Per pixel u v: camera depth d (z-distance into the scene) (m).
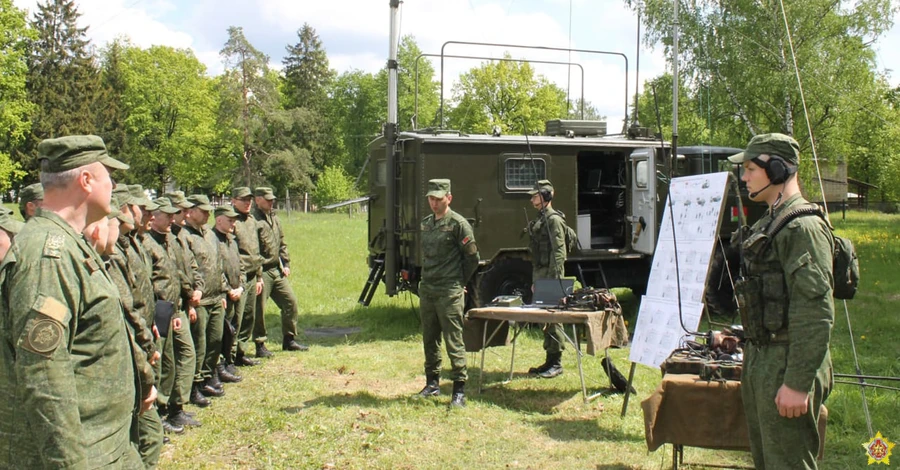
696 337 4.75
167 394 5.05
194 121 50.38
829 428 5.23
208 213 6.18
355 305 11.12
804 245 2.91
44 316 2.22
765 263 3.05
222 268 6.38
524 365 7.34
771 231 3.02
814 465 3.03
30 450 2.29
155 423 4.14
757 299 3.04
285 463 4.71
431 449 4.97
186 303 5.57
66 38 48.22
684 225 4.93
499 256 9.28
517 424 5.49
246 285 7.25
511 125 39.66
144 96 49.97
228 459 4.80
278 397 6.20
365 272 14.87
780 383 2.98
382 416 5.62
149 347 3.53
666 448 4.96
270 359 7.69
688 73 20.80
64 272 2.32
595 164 10.88
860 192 47.12
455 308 5.93
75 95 46.34
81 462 2.26
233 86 44.22
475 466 4.69
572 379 6.75
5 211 3.64
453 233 5.92
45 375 2.21
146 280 4.49
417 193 8.83
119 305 2.55
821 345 2.83
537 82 40.31
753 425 3.20
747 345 3.20
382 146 10.06
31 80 45.19
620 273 10.32
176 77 49.88
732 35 19.98
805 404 2.86
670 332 4.83
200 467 4.62
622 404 5.94
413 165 8.91
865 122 24.86
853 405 5.54
